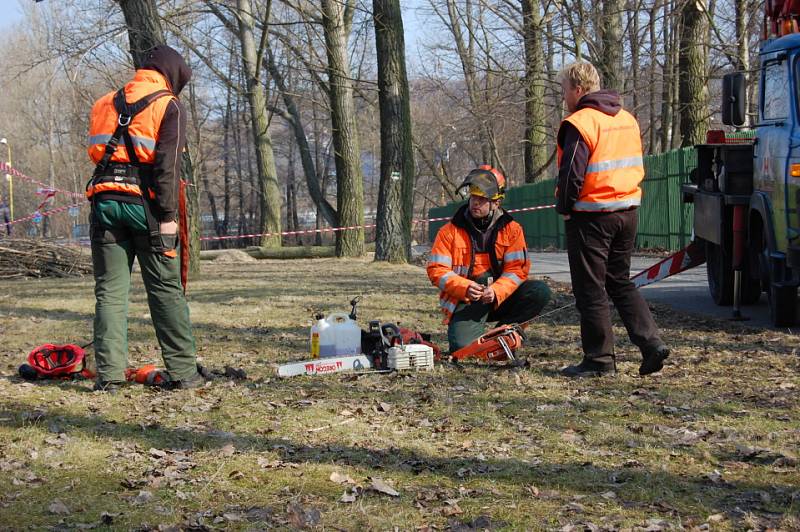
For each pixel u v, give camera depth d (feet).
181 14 69.10
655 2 79.71
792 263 26.78
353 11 95.09
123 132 18.89
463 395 18.88
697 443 14.69
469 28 99.19
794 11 30.94
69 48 54.03
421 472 13.51
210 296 43.06
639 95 97.50
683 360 22.53
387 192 69.56
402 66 68.80
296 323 31.99
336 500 12.23
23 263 67.62
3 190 196.85
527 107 101.14
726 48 75.36
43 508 11.96
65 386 20.35
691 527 10.94
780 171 27.61
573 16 80.94
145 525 11.28
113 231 19.45
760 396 18.04
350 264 74.23
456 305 23.12
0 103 188.55
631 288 20.48
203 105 166.30
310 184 119.96
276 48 119.44
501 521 11.31
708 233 34.17
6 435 15.71
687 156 72.64
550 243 106.01
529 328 29.40
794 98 27.68
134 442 15.33
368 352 22.62
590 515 11.48
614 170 19.71
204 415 17.42
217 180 203.92
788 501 11.80
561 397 18.42
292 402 18.48
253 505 12.05
